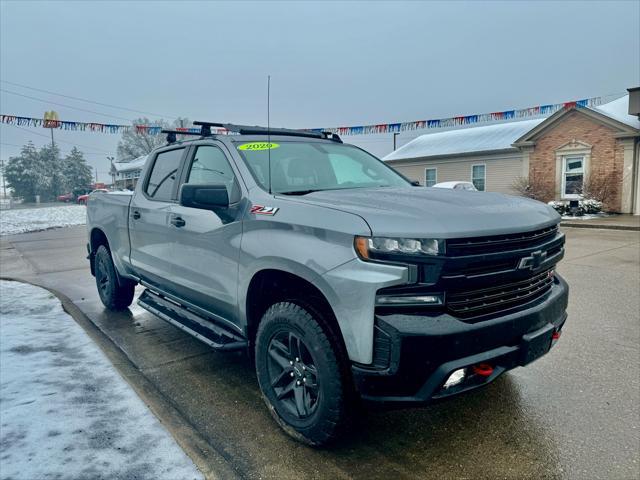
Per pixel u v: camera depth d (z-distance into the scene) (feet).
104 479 7.59
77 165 301.02
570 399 10.65
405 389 7.41
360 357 7.53
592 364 12.55
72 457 8.18
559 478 7.86
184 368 12.75
